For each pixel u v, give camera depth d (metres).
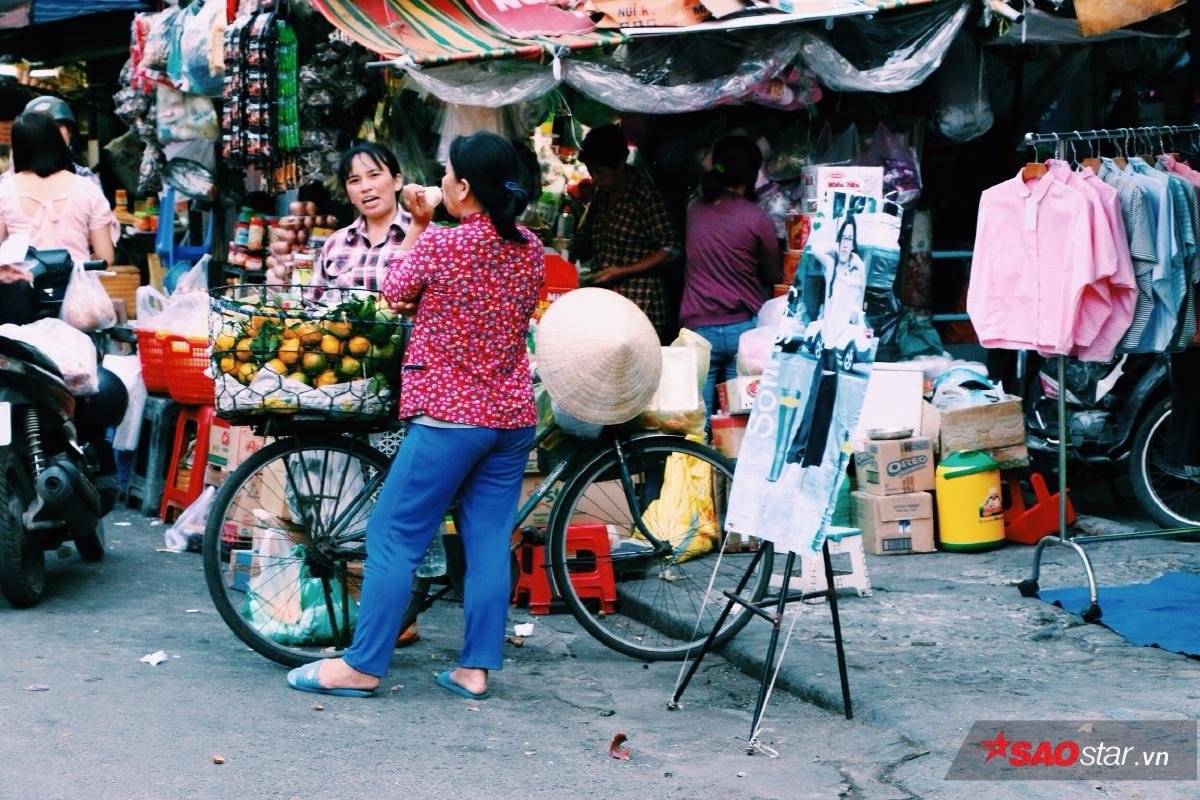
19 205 6.88
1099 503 7.77
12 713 4.44
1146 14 6.61
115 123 12.64
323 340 4.82
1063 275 5.54
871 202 4.25
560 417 5.47
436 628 5.73
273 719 4.46
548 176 8.18
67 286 6.20
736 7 6.99
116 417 6.46
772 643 4.39
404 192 4.96
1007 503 7.07
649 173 8.11
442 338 4.55
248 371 4.80
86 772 3.95
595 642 5.63
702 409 5.94
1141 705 4.48
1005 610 5.75
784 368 4.48
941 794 3.86
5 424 5.51
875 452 6.80
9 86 12.40
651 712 4.72
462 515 4.80
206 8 8.23
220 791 3.84
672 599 5.79
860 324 4.21
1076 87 8.49
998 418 6.88
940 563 6.62
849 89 7.14
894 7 6.90
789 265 7.48
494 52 6.62
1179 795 3.79
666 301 7.53
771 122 7.88
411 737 4.34
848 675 4.90
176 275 10.08
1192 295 5.64
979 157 8.52
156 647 5.31
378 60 7.48
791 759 4.21
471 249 4.50
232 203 9.38
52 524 5.79
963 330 8.48
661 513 5.88
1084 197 5.46
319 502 5.04
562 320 5.12
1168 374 6.89
